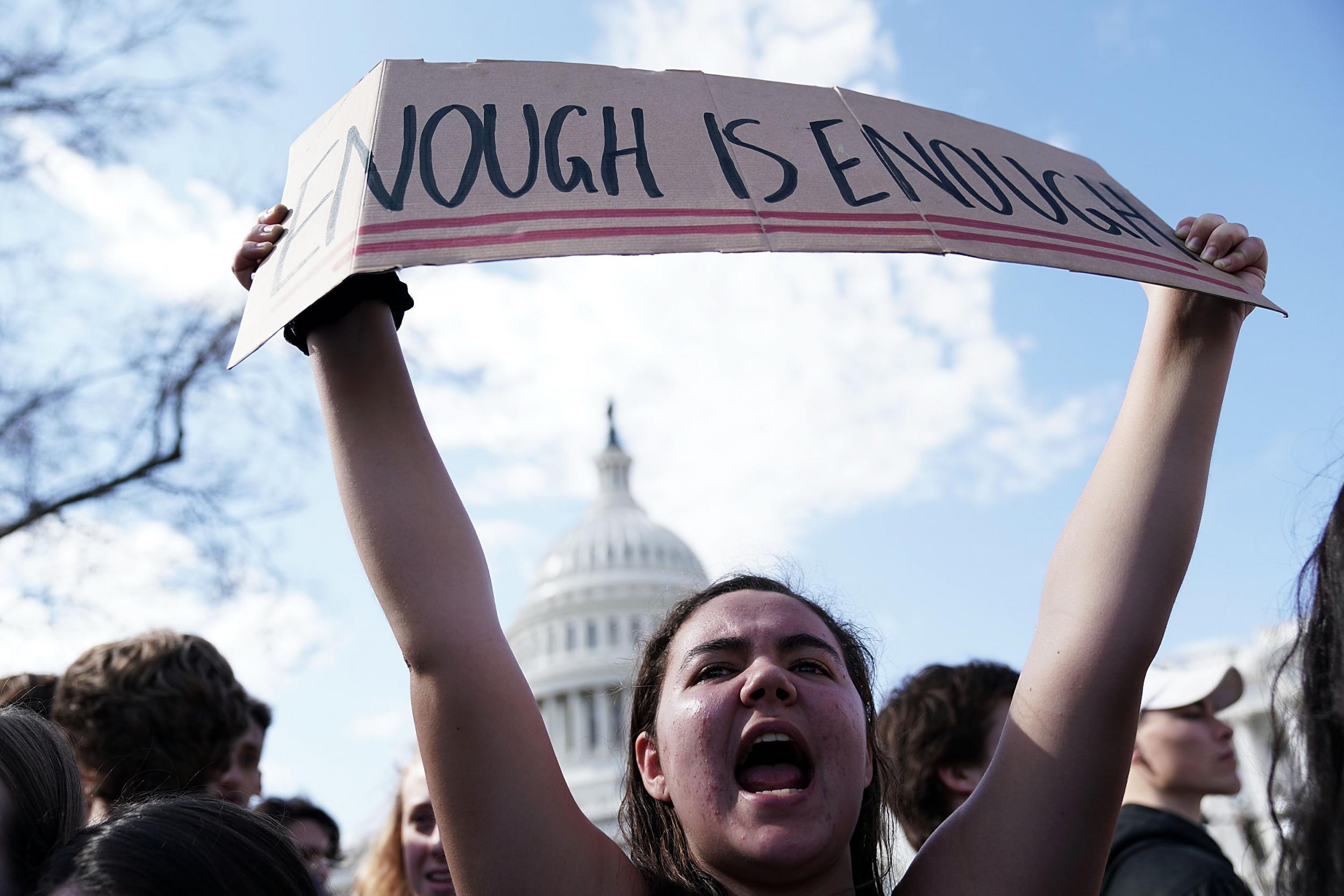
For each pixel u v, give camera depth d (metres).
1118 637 2.91
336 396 3.08
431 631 2.88
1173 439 3.12
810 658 3.09
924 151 3.10
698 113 2.96
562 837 2.85
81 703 4.54
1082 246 2.95
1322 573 2.87
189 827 2.72
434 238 2.53
